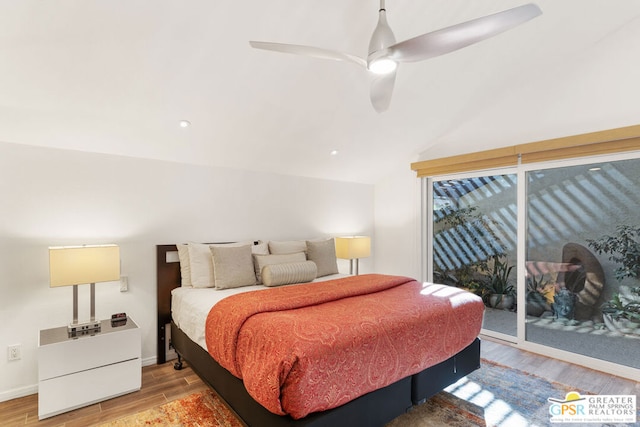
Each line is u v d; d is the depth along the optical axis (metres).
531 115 3.26
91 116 2.35
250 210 3.63
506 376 2.66
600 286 2.85
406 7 2.11
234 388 1.87
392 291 2.57
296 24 2.03
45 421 2.06
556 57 3.03
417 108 3.28
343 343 1.57
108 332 2.33
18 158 2.38
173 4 1.74
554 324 3.10
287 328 1.64
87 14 1.68
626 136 2.62
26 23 1.64
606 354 2.79
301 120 3.01
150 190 2.96
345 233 4.55
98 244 2.68
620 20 2.69
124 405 2.24
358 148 3.78
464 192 3.86
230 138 3.01
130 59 1.98
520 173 3.32
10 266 2.33
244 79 2.36
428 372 2.05
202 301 2.44
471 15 2.31
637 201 2.66
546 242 3.17
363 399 1.66
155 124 2.59
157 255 2.94
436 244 4.18
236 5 1.83
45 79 1.98
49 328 2.46
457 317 2.22
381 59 1.64
